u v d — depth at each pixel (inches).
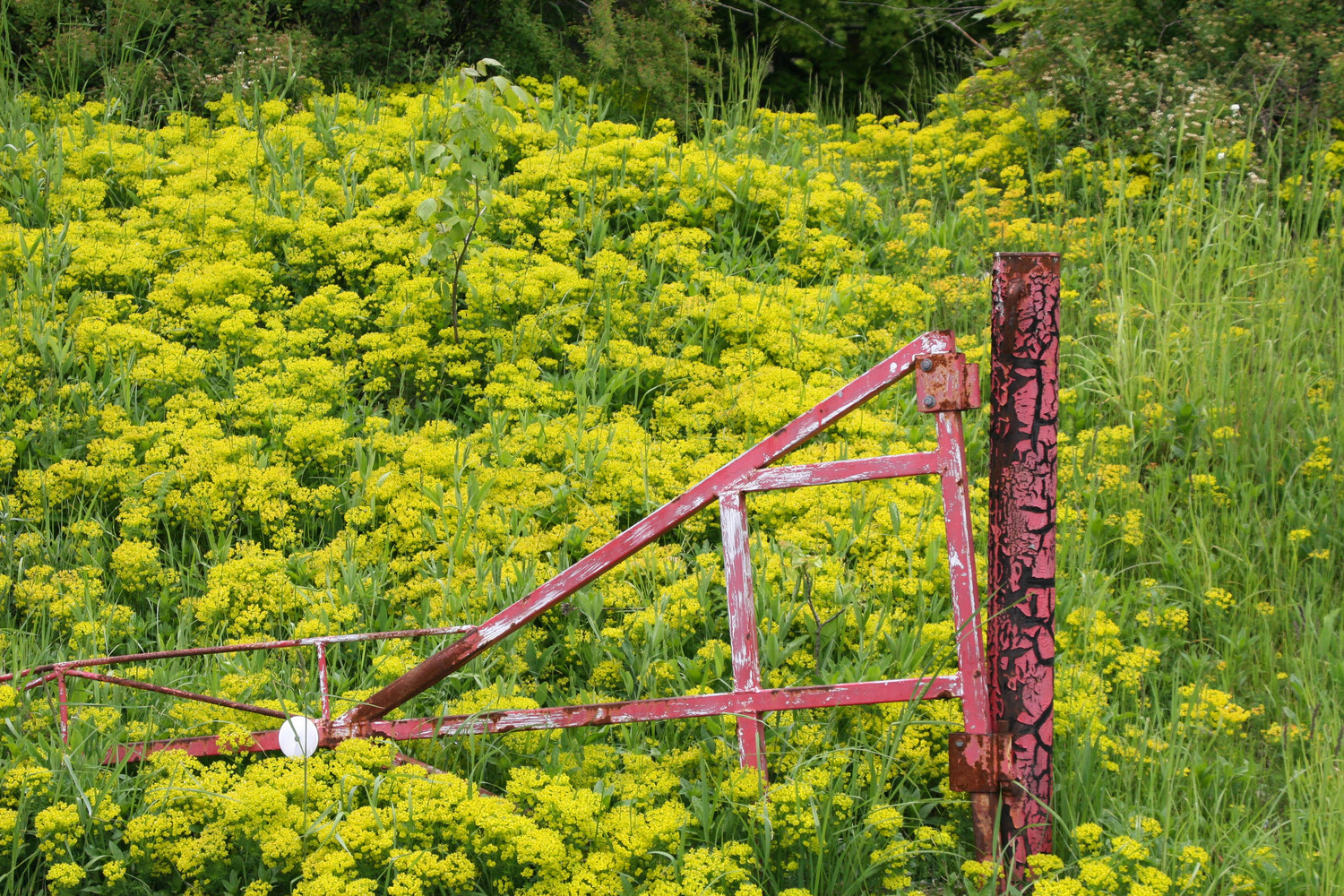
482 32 334.0
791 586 162.9
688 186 262.2
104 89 293.7
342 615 159.6
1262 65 277.0
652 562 170.2
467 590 164.9
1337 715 147.9
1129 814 134.1
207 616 161.0
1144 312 225.9
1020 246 254.7
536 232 253.9
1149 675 160.1
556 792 128.3
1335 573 179.6
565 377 214.7
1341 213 252.1
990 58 389.7
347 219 245.9
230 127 275.6
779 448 126.7
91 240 230.5
